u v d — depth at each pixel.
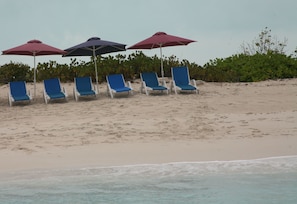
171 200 9.09
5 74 33.28
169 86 28.88
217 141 14.87
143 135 16.25
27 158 13.27
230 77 34.34
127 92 26.72
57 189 10.05
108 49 28.16
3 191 9.98
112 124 18.42
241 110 21.11
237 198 9.13
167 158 12.84
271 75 34.72
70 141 15.58
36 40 26.22
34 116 21.14
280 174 10.78
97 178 10.92
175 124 18.00
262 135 15.46
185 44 28.20
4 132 17.45
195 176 10.86
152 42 26.62
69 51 26.61
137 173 11.28
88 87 25.83
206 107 21.86
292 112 19.83
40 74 32.97
